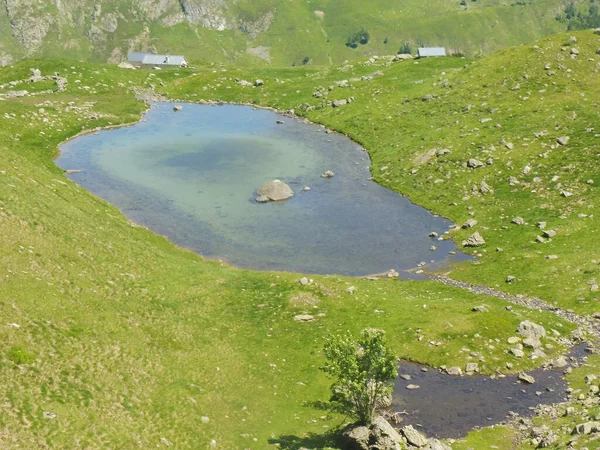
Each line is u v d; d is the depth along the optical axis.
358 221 90.81
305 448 40.19
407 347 57.00
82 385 41.19
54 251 59.34
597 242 74.81
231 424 43.28
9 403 36.19
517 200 88.75
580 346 57.38
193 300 62.69
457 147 105.75
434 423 46.06
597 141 95.81
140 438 37.94
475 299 66.69
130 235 75.75
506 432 44.25
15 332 43.56
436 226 88.62
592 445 35.81
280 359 54.84
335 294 65.94
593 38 127.12
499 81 123.94
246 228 87.75
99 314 52.16
